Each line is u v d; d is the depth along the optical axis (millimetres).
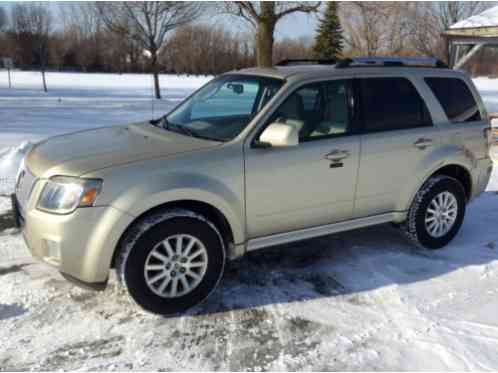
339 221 4293
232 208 3643
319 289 3992
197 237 3510
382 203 4465
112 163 3367
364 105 4273
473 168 4949
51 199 3279
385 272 4328
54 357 3039
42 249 3316
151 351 3133
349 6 18984
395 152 4371
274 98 3871
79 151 3646
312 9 16062
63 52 67500
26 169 3662
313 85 4047
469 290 4035
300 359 3096
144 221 3352
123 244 3336
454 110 4840
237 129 3830
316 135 4027
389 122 4398
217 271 3648
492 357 3145
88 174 3250
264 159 3736
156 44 24172
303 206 4016
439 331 3420
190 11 23625
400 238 5152
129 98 24312
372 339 3318
